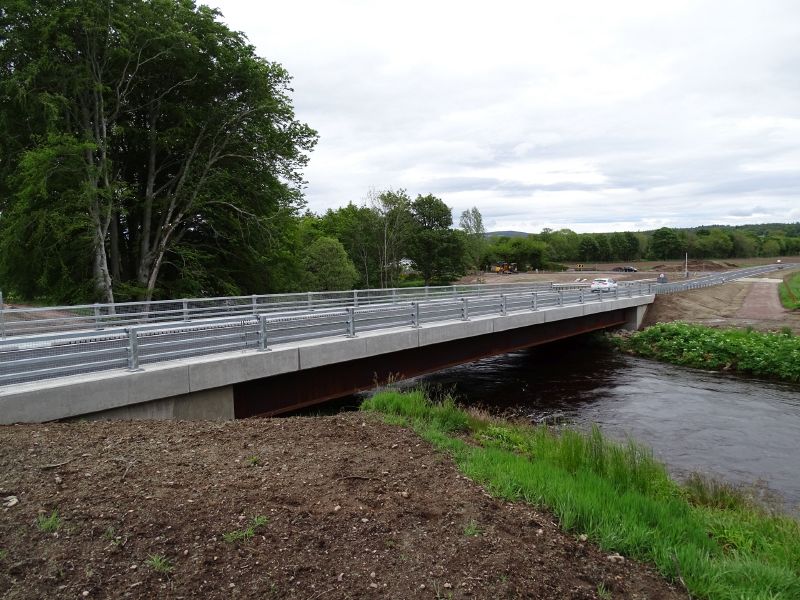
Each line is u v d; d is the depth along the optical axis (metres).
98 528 4.10
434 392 18.89
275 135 28.44
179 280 27.80
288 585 3.63
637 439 13.50
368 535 4.32
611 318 31.58
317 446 6.58
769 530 6.37
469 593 3.66
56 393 7.85
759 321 32.25
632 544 4.73
